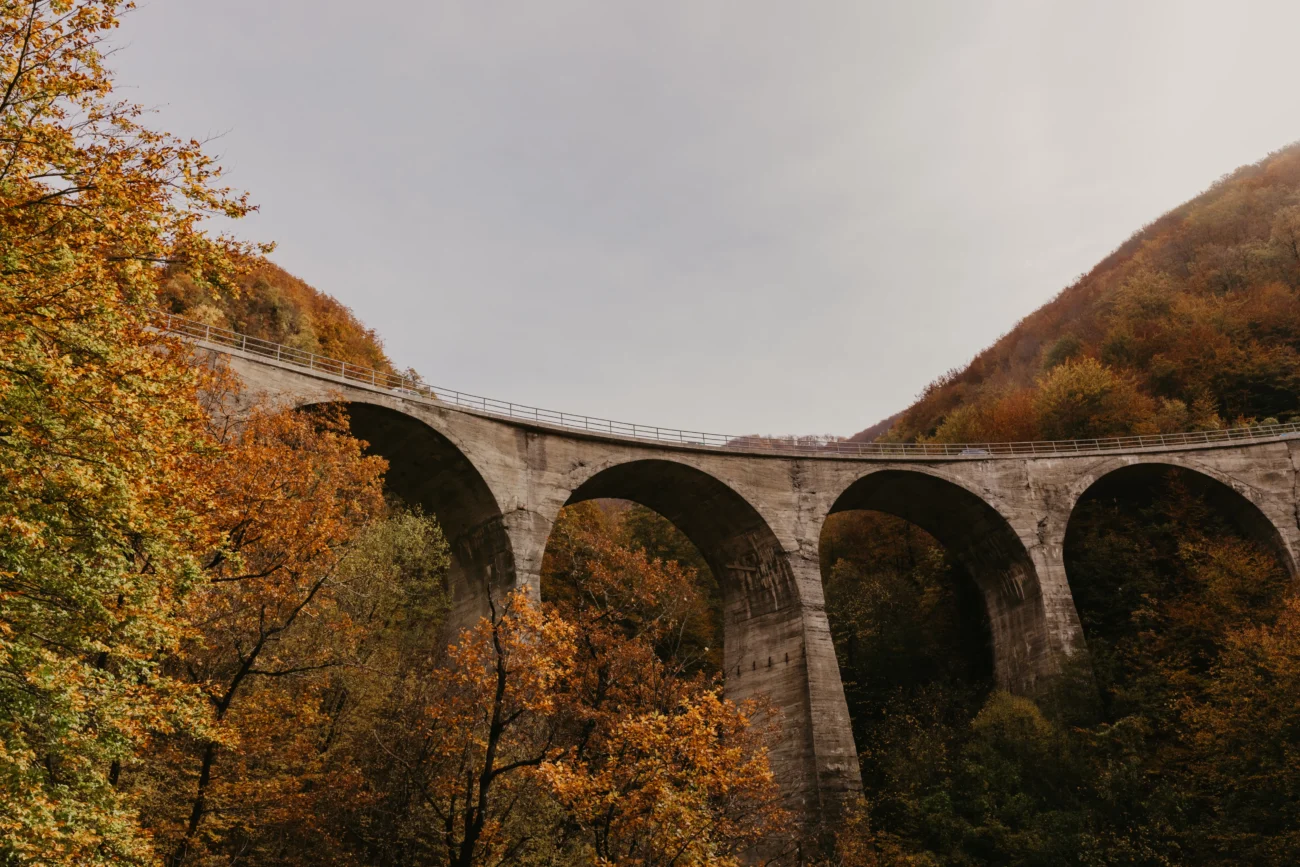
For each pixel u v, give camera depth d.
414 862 19.38
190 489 14.70
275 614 19.11
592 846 18.66
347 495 22.55
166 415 13.86
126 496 12.35
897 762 35.75
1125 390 51.91
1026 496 42.09
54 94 12.28
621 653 23.36
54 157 12.27
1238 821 28.69
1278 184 75.50
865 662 45.50
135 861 13.19
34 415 11.76
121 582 12.43
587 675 22.50
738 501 39.41
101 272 12.66
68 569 12.03
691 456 38.88
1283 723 28.55
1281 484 42.66
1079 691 36.53
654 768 16.67
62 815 11.27
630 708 22.31
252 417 20.94
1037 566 40.69
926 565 50.59
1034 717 34.88
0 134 11.97
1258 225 69.88
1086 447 50.41
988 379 76.06
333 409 30.62
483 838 17.47
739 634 40.31
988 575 43.47
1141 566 42.53
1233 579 38.75
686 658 25.45
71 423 12.20
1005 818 31.84
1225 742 30.20
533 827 18.83
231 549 16.75
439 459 34.06
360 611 24.41
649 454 38.03
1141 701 35.75
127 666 13.26
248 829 18.77
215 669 19.31
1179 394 53.94
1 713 11.21
